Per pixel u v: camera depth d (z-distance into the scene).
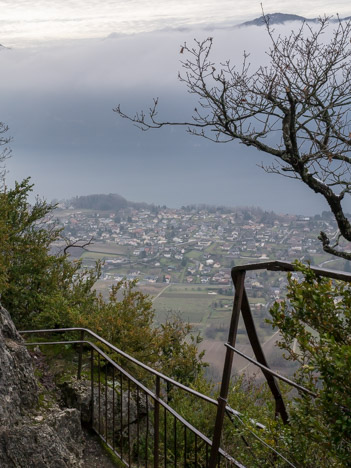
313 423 2.22
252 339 2.89
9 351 4.81
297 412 2.39
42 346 7.28
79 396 5.73
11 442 4.13
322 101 7.64
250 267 2.62
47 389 5.90
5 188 9.16
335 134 7.56
